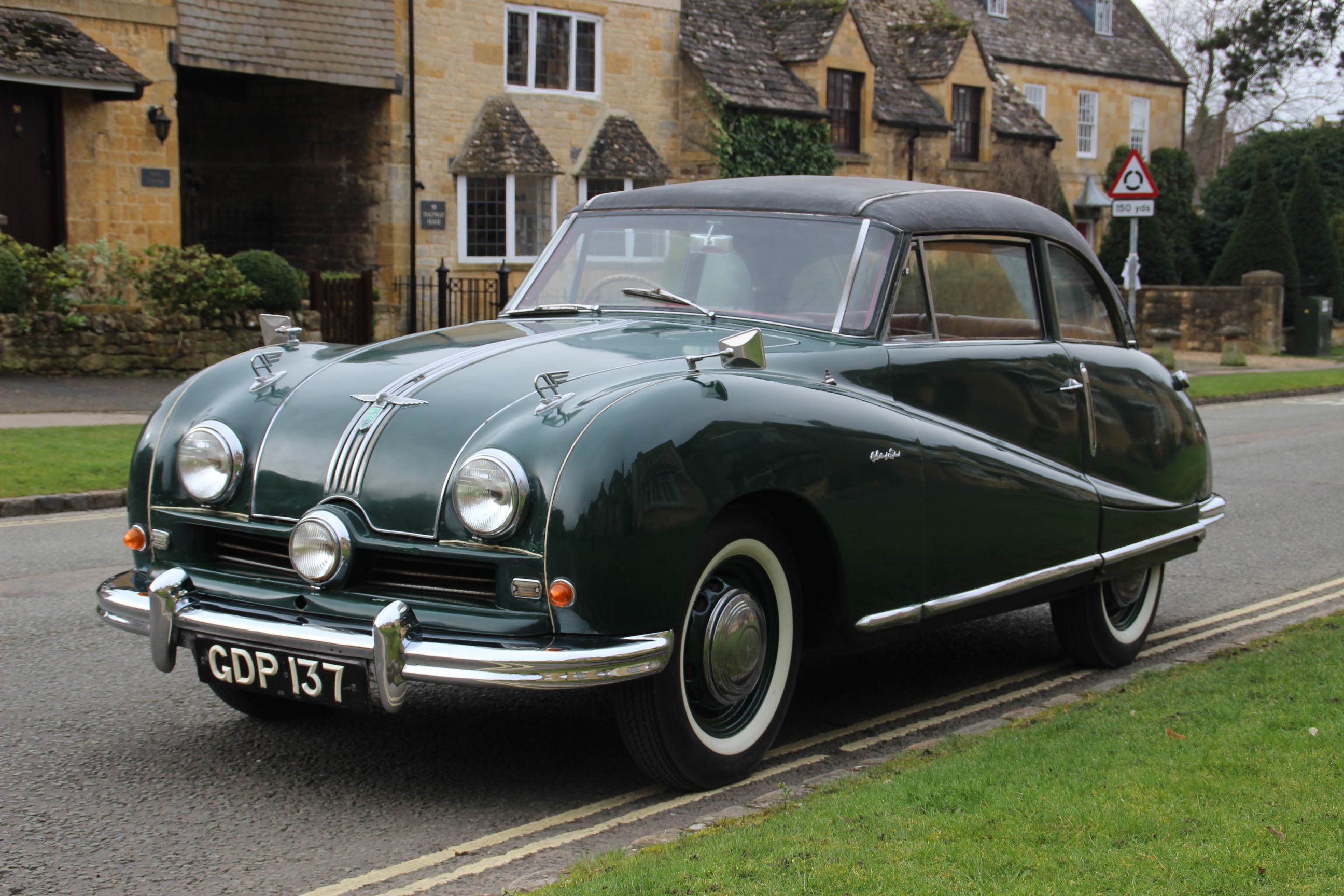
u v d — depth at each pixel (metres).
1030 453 5.03
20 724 4.71
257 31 19.28
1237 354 25.61
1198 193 53.62
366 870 3.48
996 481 4.72
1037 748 4.03
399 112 21.25
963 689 5.42
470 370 4.10
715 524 3.86
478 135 22.11
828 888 2.94
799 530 4.28
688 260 5.01
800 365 4.31
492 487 3.54
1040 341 5.30
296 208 22.28
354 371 4.21
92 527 8.70
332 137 21.70
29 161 17.23
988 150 31.64
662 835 3.56
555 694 5.17
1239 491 11.06
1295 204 32.12
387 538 3.72
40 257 15.72
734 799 4.02
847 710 5.09
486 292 22.55
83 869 3.48
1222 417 17.45
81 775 4.20
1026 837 3.20
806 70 26.62
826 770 4.33
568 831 3.77
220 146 23.02
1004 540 4.79
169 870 3.47
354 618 3.68
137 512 4.27
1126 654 5.78
